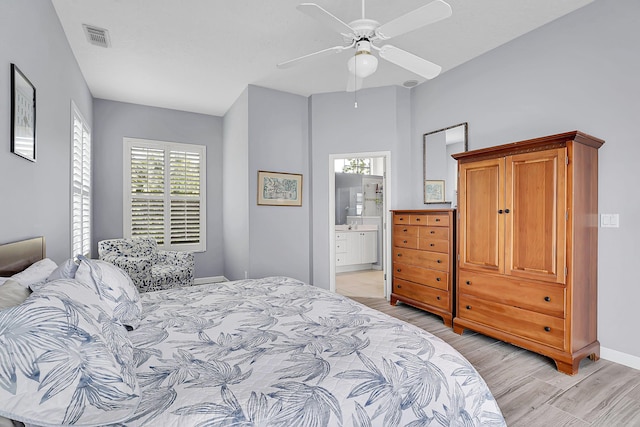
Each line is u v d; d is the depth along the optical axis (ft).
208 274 17.71
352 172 24.73
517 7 8.76
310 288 7.57
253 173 13.96
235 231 15.76
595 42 8.52
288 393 3.25
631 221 7.93
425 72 7.95
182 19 9.17
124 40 10.20
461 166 10.07
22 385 2.43
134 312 5.28
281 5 8.60
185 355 4.05
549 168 7.97
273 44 10.55
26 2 6.47
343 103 14.70
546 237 8.00
